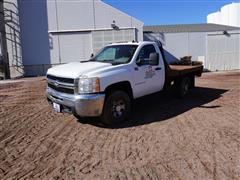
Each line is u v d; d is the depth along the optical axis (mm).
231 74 21047
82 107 5938
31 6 23672
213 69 26391
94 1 24078
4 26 23141
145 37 25156
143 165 4453
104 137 5828
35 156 4934
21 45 23812
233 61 26812
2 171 4367
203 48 26016
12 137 5977
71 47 24391
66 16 24078
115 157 4797
